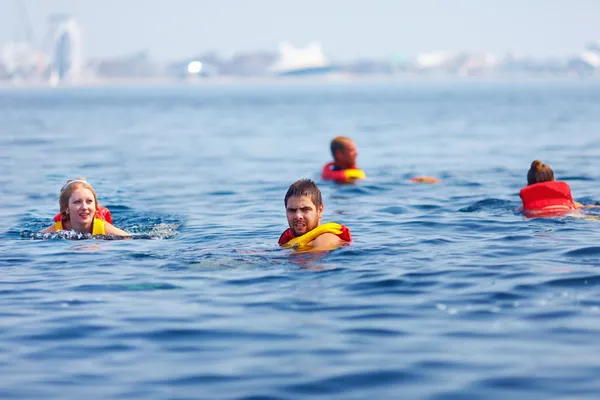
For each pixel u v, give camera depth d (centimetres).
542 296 848
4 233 1295
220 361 674
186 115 7631
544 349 684
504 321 767
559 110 7575
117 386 623
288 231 1138
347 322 773
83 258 1077
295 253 1074
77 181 1266
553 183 1419
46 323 785
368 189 1864
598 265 979
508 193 1758
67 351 705
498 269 971
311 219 1112
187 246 1157
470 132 4438
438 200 1647
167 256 1080
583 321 759
